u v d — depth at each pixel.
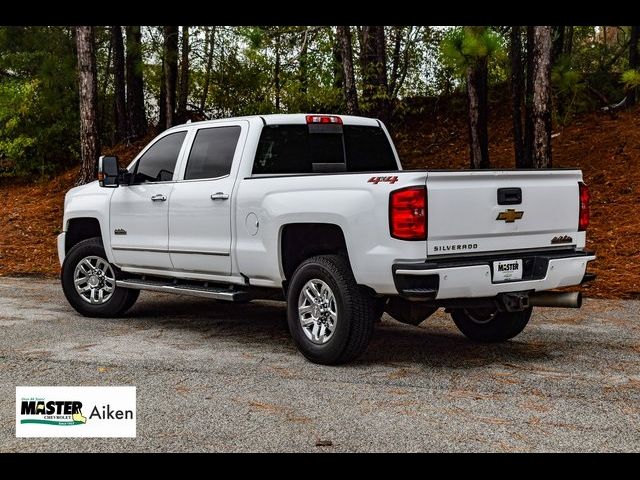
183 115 22.83
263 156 7.49
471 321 7.52
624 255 11.70
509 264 6.34
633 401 5.42
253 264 7.15
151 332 8.04
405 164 19.38
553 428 4.86
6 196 21.61
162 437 4.75
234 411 5.24
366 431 4.82
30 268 13.23
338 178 6.46
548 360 6.67
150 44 21.95
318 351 6.53
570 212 6.84
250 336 7.85
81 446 4.63
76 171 22.38
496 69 18.62
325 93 16.11
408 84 21.53
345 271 6.42
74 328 8.25
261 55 18.56
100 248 8.90
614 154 17.00
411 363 6.59
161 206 8.08
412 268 5.90
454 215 6.10
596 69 22.50
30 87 21.94
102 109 24.98
